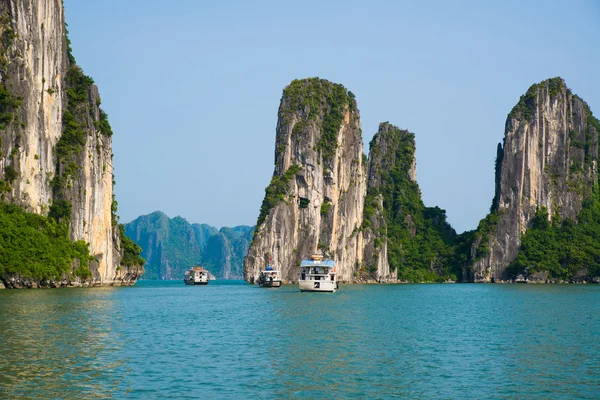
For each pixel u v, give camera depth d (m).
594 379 51.41
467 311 104.00
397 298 139.00
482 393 47.59
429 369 54.41
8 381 48.00
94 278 150.62
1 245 124.88
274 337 69.12
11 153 131.88
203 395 45.94
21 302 97.06
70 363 53.84
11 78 134.50
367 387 48.75
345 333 73.00
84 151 150.75
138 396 45.41
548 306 116.25
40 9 143.25
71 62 163.25
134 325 76.62
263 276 193.12
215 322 81.56
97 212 156.25
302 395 46.50
